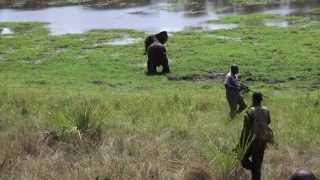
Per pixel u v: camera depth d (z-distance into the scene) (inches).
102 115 1181.1
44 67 2395.4
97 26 3481.8
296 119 1337.4
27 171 912.9
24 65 2442.2
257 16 3469.5
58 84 2078.0
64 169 930.7
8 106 1467.8
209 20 3452.3
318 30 2942.9
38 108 1435.8
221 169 889.5
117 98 1668.3
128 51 2637.8
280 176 922.7
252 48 2571.4
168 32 3090.6
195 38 2851.9
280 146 1072.2
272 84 2014.0
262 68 2224.4
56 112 1267.2
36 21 3740.2
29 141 1062.4
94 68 2353.6
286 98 1707.7
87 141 1059.9
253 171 894.4
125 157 980.6
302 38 2746.1
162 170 916.6
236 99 1414.9
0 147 1029.2
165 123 1277.1
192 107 1482.5
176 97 1640.0
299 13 3572.8
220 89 1962.4
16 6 4630.9
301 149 1070.4
